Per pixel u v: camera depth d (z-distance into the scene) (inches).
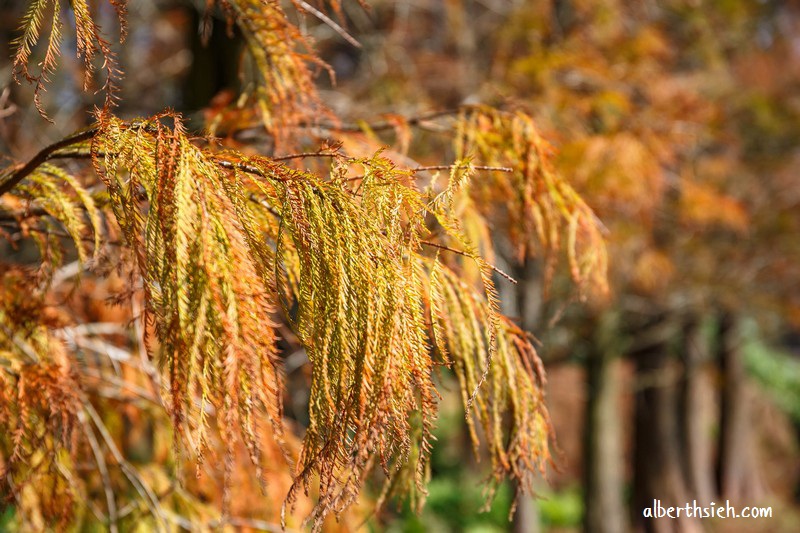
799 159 342.3
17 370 71.2
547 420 71.7
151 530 86.8
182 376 48.1
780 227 343.0
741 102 310.2
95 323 99.5
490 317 52.2
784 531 578.6
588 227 82.3
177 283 46.3
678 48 297.1
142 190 62.3
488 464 389.7
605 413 434.9
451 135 93.7
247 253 48.6
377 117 108.5
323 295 49.0
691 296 373.7
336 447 49.1
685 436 591.5
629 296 360.8
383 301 48.8
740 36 326.0
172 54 280.1
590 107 151.3
